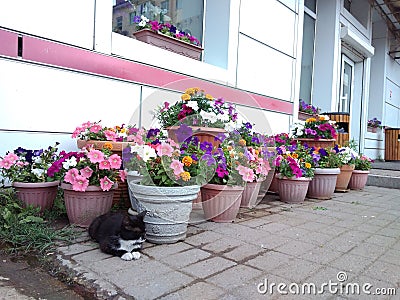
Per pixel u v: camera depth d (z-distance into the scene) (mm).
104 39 3070
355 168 4816
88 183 2250
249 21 4703
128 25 3836
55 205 2518
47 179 2416
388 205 3662
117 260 1836
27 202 2350
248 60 4730
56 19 2756
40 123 2709
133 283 1572
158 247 2082
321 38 6887
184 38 3957
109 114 3141
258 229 2527
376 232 2557
